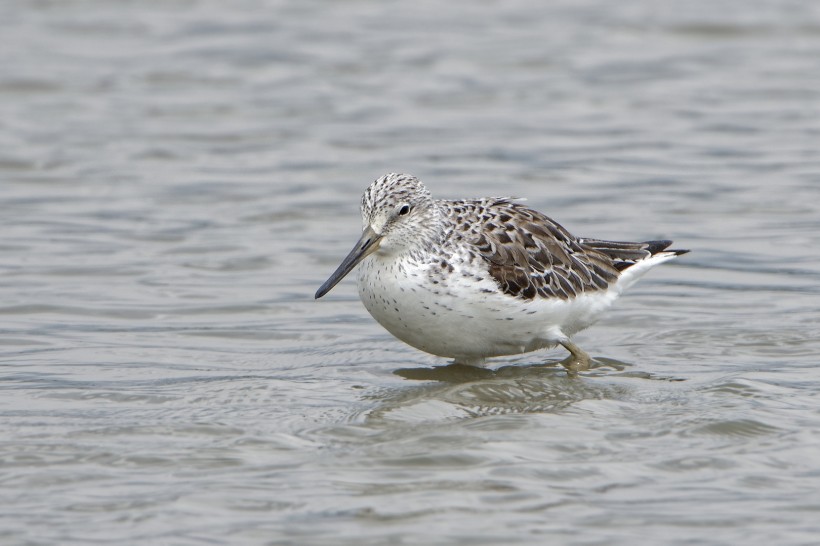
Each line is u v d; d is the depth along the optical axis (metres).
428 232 13.45
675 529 9.47
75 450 11.12
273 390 13.10
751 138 25.84
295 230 20.42
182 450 11.12
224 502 9.94
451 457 10.87
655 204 21.67
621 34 33.91
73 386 13.24
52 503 9.95
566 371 13.85
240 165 24.22
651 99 28.84
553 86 29.92
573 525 9.53
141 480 10.42
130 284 17.58
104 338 15.30
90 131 26.09
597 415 12.06
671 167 23.98
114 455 10.99
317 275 18.14
